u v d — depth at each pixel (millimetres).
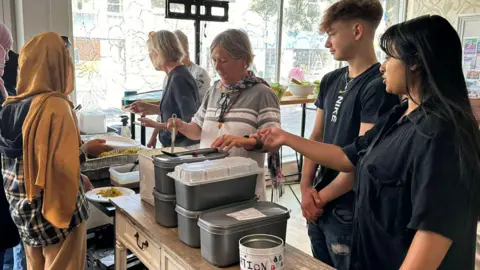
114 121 3592
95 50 3395
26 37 2980
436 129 1005
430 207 960
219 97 2004
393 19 5129
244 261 1148
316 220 1791
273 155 1994
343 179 1631
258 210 1349
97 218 2781
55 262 1858
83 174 2365
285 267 1278
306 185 1854
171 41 2658
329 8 1708
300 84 3709
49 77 1813
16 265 2666
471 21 4520
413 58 1065
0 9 2965
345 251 1695
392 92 1167
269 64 4492
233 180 1400
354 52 1691
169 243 1410
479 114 1266
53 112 1745
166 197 1493
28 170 1740
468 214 973
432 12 4875
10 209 1909
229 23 4129
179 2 2783
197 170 1342
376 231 1186
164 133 2689
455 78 1045
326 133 1847
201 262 1286
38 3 2998
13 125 1798
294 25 4586
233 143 1582
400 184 1101
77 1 3252
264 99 1925
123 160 2508
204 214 1312
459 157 967
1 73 2264
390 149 1146
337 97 1805
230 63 1875
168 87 2682
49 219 1745
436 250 957
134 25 3539
